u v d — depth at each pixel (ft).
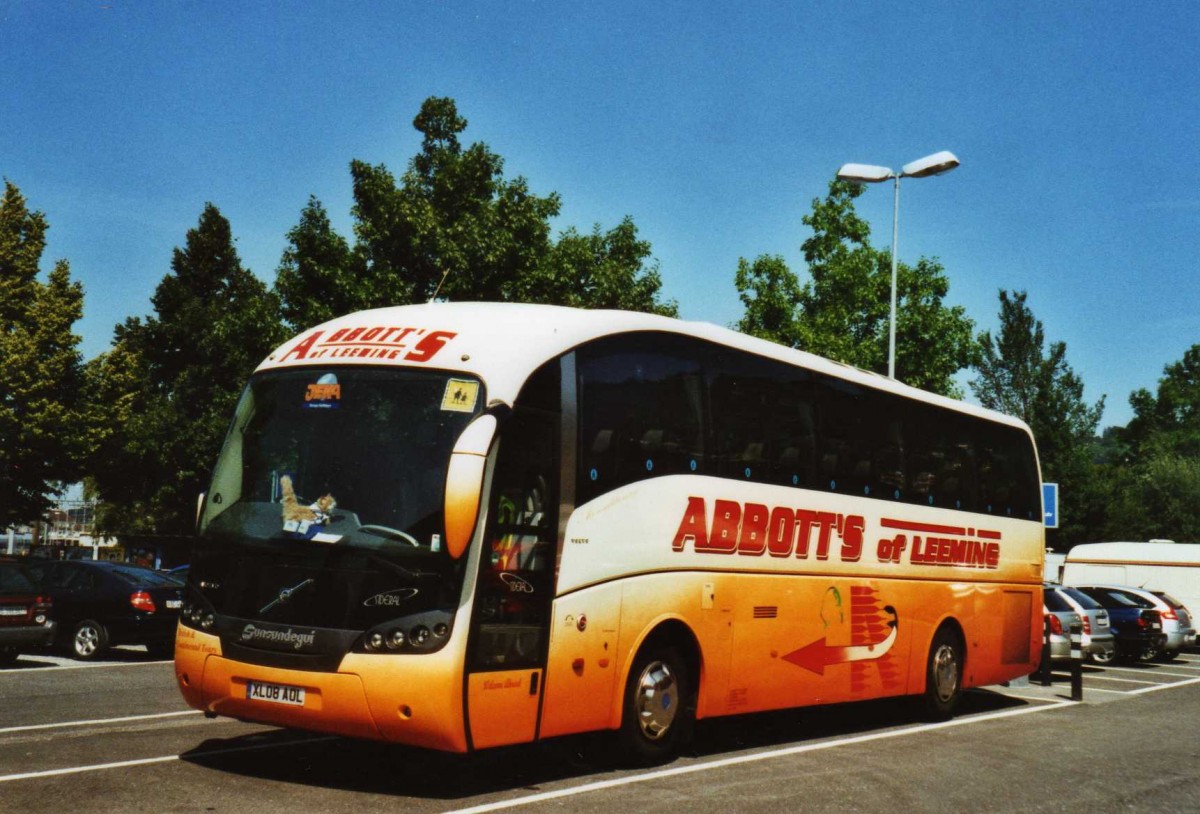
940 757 34.09
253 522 25.73
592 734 31.42
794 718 44.21
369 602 23.98
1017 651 50.72
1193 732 43.24
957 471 47.01
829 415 38.86
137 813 22.02
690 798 25.76
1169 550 109.29
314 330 28.94
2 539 236.22
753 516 34.27
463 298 90.12
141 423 185.88
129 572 61.67
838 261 121.08
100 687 46.03
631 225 107.14
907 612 42.37
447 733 23.70
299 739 31.58
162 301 207.92
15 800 22.91
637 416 29.86
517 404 25.81
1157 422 306.35
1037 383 252.42
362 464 25.22
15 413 134.72
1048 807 27.04
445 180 92.68
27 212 140.97
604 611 27.99
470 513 23.31
